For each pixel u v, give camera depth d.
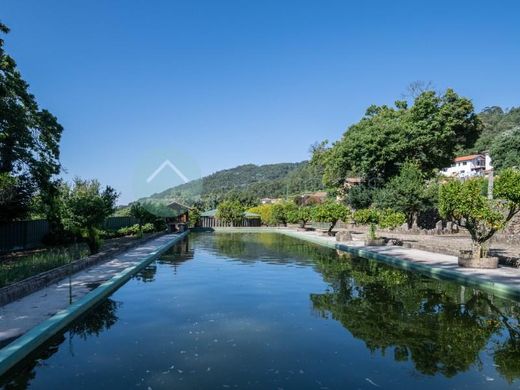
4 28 13.35
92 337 5.55
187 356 4.82
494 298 7.91
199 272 11.33
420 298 7.93
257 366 4.51
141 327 6.01
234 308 7.13
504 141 45.62
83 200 12.36
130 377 4.23
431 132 29.12
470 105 29.59
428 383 4.12
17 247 15.52
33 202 16.20
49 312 6.10
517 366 4.57
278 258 14.73
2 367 4.16
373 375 4.29
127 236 23.19
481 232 11.17
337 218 24.77
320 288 8.95
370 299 7.84
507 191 10.05
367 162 29.61
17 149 14.97
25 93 15.50
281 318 6.48
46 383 4.11
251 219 42.34
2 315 5.95
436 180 29.83
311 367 4.50
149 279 10.17
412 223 27.62
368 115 37.53
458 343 5.33
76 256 11.86
